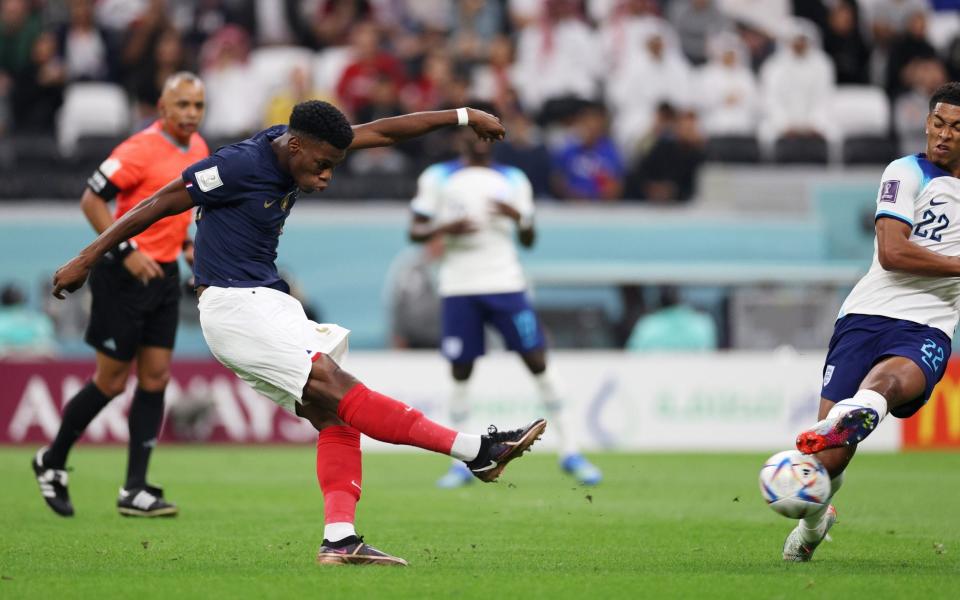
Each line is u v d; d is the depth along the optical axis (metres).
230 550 24.14
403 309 57.94
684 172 67.88
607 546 25.20
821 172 68.69
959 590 19.08
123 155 29.03
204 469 43.16
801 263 65.38
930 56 75.56
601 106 68.06
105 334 29.23
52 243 61.91
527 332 40.22
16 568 21.55
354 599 18.11
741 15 78.56
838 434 19.64
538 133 71.19
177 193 21.05
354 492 21.53
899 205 21.70
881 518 30.72
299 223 63.31
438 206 40.78
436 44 72.31
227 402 53.34
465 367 40.84
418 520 29.98
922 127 75.00
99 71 71.06
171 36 68.25
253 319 20.91
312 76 71.12
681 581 19.89
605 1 79.31
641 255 64.75
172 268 29.88
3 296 57.97
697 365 53.34
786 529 28.23
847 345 22.16
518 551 24.33
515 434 20.58
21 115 69.19
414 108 68.38
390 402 20.72
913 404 21.72
